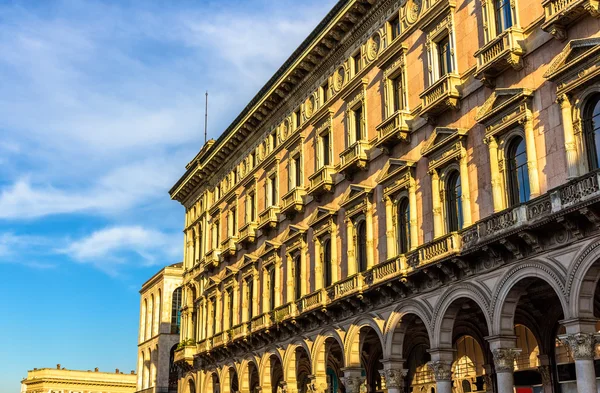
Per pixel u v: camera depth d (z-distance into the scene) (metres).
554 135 27.98
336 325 40.12
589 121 26.94
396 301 35.34
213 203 65.38
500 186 30.23
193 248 69.94
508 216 28.23
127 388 126.75
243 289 54.44
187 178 70.06
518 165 29.94
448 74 33.59
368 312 37.44
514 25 30.62
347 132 42.56
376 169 39.22
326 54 45.56
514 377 35.28
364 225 40.19
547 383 33.16
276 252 49.50
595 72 26.05
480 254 29.70
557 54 28.45
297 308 44.00
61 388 120.69
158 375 80.56
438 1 35.69
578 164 26.72
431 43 36.06
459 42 34.22
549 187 27.91
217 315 59.53
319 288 42.97
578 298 25.12
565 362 32.59
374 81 40.69
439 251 31.72
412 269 33.47
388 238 37.09
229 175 61.88
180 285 84.69
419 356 41.72
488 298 29.31
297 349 45.22
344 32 43.69
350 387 37.97
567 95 27.42
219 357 57.09
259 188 54.88
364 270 39.44
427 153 34.56
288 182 49.66
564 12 27.41
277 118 52.75
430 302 32.84
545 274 26.62
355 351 38.38
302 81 48.56
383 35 40.38
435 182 34.12
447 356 31.81
